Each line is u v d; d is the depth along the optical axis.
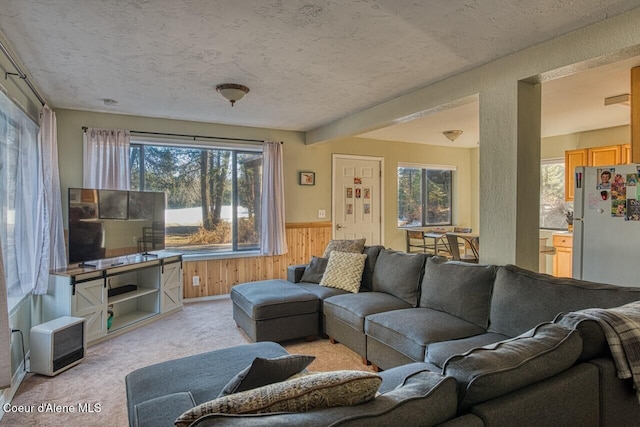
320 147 5.89
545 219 6.31
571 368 1.29
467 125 5.23
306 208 5.78
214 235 5.20
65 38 2.43
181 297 4.55
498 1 1.99
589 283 2.12
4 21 2.19
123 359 3.12
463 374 1.12
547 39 2.45
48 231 3.29
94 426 2.18
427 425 0.98
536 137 2.75
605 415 1.33
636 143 2.86
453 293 2.75
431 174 7.12
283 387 1.03
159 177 4.85
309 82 3.35
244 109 4.33
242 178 5.38
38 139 3.36
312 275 4.09
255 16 2.14
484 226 2.93
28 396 2.51
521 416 1.09
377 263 3.70
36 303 3.28
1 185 2.50
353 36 2.41
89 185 4.28
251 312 3.32
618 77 3.21
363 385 1.03
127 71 3.06
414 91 3.60
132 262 3.94
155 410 1.45
